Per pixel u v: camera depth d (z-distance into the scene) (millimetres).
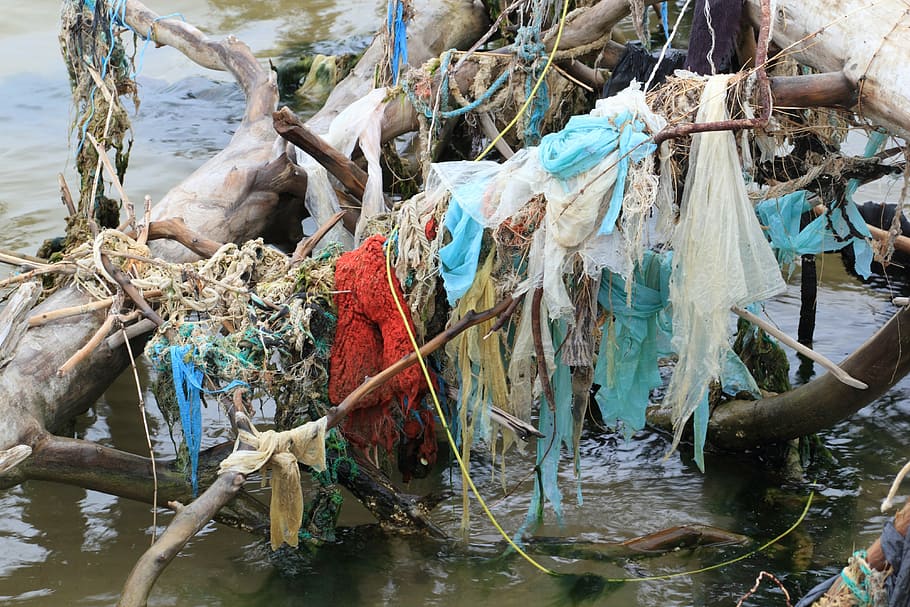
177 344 4754
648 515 5547
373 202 6246
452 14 9047
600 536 5363
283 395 4895
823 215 5070
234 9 13258
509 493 5734
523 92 6535
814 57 4887
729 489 5773
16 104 10875
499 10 8898
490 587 4953
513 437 5020
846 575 3650
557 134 4504
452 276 4664
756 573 5051
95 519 5590
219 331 4941
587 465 6020
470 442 4965
